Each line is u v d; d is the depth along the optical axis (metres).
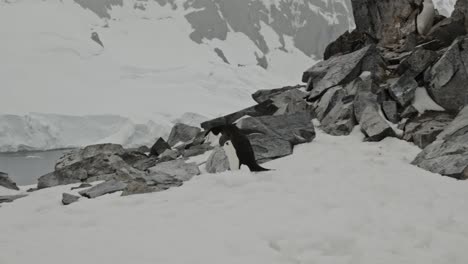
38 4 94.19
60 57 72.38
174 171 8.99
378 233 4.93
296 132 10.65
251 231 5.09
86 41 82.62
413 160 8.80
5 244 5.16
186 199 6.83
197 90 68.62
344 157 9.09
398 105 11.34
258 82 81.94
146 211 6.33
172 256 4.45
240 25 121.25
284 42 124.88
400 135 10.30
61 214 6.71
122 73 73.69
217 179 7.66
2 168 33.56
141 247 4.76
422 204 6.04
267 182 7.35
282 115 11.13
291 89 14.16
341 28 131.62
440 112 10.72
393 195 6.48
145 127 46.28
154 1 117.94
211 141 12.44
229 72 79.31
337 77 12.73
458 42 10.96
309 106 12.70
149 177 8.63
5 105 48.34
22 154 41.66
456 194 6.62
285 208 5.88
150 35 104.00
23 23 81.81
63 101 54.38
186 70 76.81
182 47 102.94
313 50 127.88
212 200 6.55
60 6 97.81
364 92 11.68
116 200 7.13
